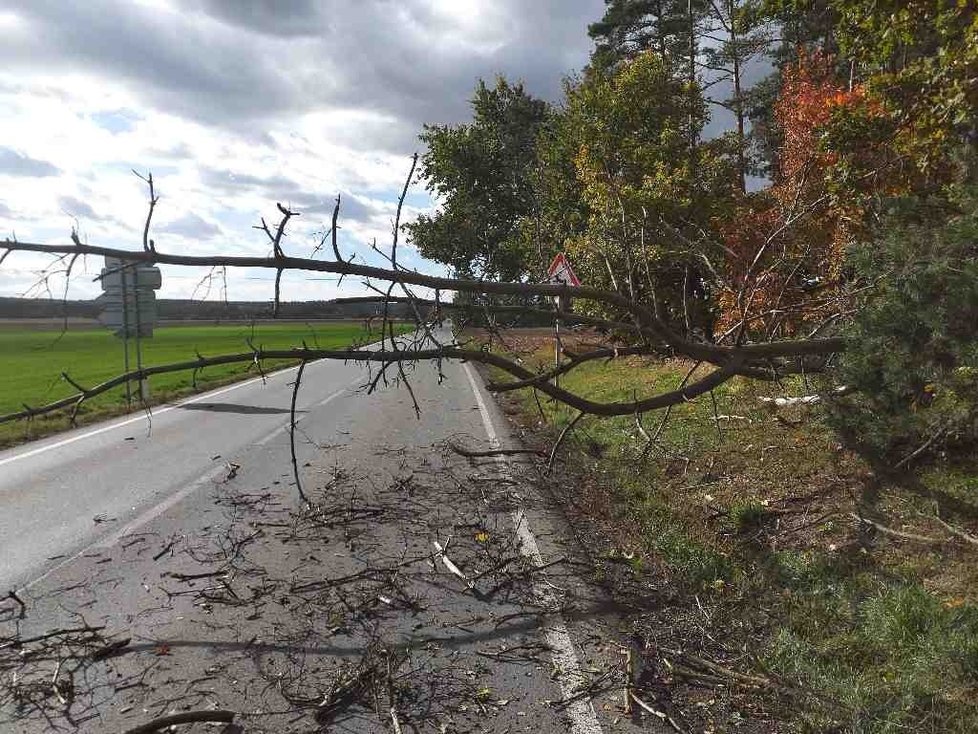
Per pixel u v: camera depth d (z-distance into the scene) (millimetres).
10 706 3643
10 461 9961
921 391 5816
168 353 35625
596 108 21578
